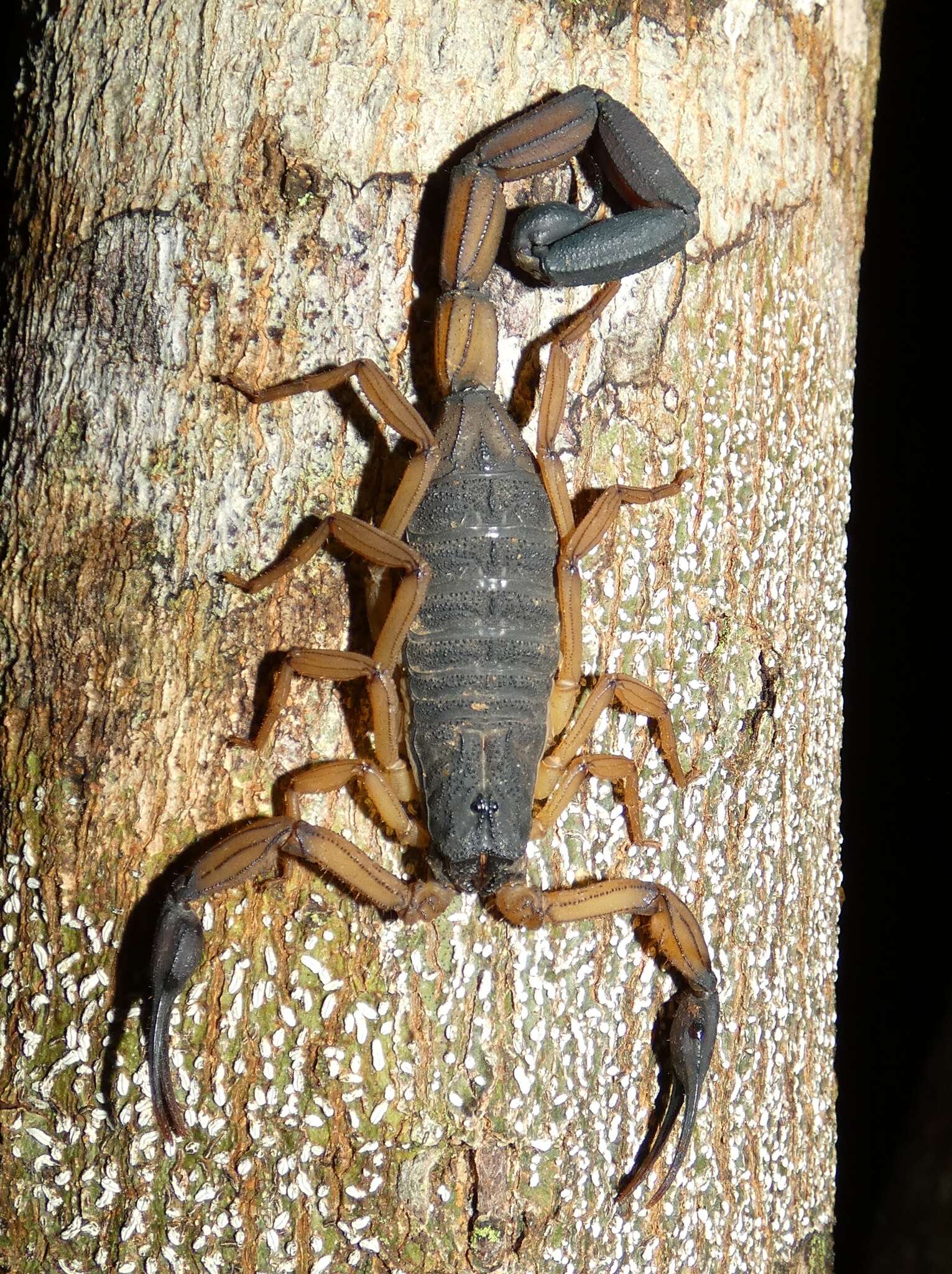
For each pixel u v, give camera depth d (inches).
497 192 9.2
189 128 9.2
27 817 9.2
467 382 9.3
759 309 9.7
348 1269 9.2
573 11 9.4
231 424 9.2
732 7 9.6
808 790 9.9
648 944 9.5
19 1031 9.2
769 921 9.7
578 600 9.4
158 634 9.2
